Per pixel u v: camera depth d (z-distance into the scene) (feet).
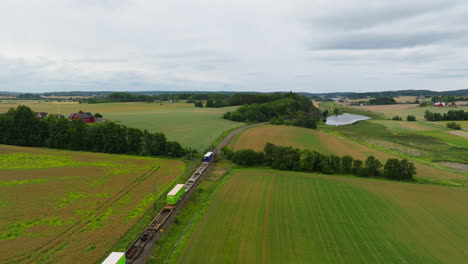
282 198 167.73
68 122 292.20
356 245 116.67
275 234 123.85
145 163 235.20
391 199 170.19
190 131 381.81
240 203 158.92
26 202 144.87
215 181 201.98
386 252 112.06
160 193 167.73
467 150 331.77
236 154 253.03
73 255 101.96
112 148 268.00
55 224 123.95
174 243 117.60
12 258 97.96
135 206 147.64
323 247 114.32
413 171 215.51
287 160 239.09
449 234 128.67
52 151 260.42
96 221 129.08
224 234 123.13
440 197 175.22
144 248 110.93
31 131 281.74
